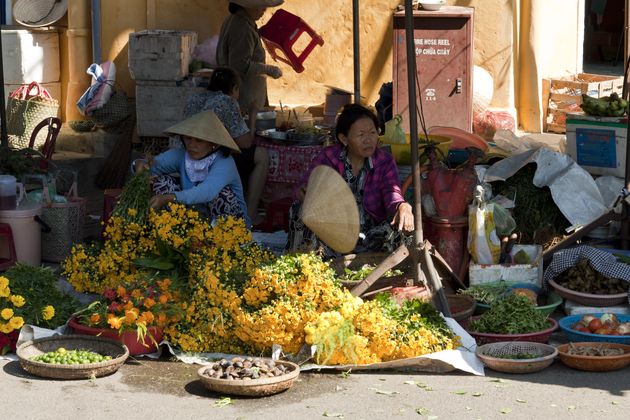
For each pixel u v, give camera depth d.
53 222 7.61
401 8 10.19
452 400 5.12
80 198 7.88
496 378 5.43
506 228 6.89
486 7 11.14
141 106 10.45
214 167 6.83
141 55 10.36
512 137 8.22
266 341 5.59
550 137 11.24
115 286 6.14
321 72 11.80
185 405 5.08
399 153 7.53
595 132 7.45
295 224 6.55
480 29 11.19
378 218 6.58
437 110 9.88
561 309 6.50
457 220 6.81
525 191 7.38
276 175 8.80
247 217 7.11
